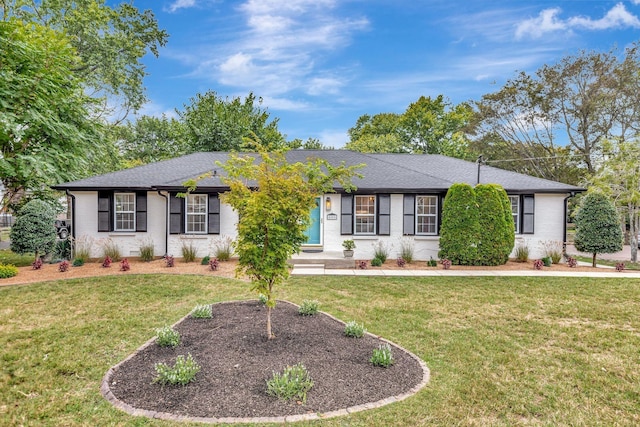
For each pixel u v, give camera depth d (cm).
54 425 318
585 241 1204
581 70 2470
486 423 326
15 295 777
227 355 447
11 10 1556
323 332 536
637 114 2327
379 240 1328
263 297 679
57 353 475
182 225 1307
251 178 498
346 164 1491
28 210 1152
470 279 981
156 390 369
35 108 981
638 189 1378
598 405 362
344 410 338
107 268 1092
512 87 2803
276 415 328
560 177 2766
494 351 495
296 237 491
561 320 634
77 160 1177
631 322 624
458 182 1353
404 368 430
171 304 714
